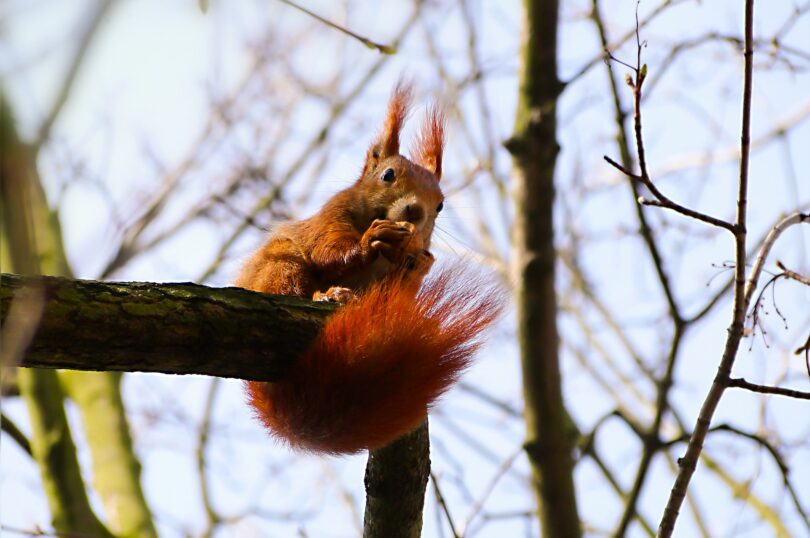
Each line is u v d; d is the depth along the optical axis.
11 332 5.00
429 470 7.91
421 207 9.80
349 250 9.09
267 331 6.97
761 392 7.42
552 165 11.47
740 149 7.30
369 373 7.16
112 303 6.43
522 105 11.59
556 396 11.35
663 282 11.51
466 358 7.29
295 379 7.21
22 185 4.20
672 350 11.62
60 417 12.86
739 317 7.44
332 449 7.41
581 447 12.22
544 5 11.49
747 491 12.07
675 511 7.43
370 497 7.84
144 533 12.89
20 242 4.50
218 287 6.96
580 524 11.29
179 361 6.73
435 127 11.24
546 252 11.39
